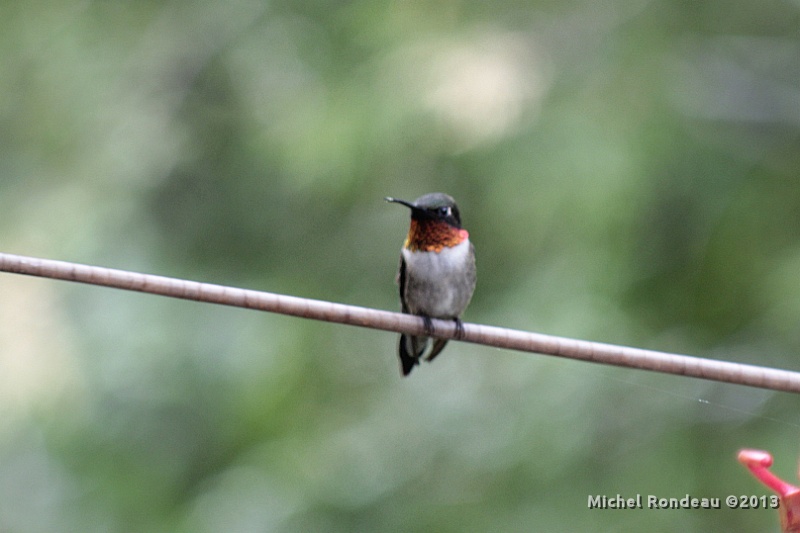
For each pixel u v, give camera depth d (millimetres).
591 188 12344
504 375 13008
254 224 14719
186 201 14945
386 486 13008
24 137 15312
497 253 13180
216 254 14719
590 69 13180
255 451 13703
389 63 13695
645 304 12562
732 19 13820
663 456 12305
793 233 12742
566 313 12203
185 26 15492
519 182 12680
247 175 14797
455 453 12875
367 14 14180
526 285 12680
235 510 13172
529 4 13836
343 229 14508
